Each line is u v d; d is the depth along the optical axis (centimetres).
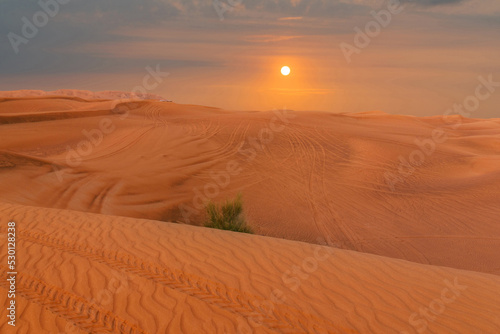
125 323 459
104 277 559
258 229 1498
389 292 559
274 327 466
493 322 491
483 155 2620
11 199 1238
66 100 4562
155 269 594
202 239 740
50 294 507
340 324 477
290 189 2005
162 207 1591
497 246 1419
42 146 2473
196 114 4031
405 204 1838
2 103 4078
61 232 722
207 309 495
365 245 1441
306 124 3212
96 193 1556
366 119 4028
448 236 1511
